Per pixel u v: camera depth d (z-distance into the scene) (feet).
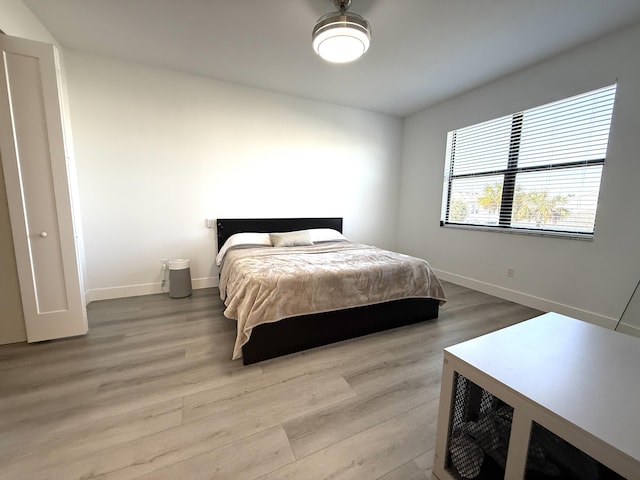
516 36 7.46
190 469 3.52
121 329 7.41
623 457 1.91
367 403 4.81
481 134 10.97
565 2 6.14
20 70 5.76
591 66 7.69
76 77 8.57
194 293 10.39
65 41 8.02
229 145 10.86
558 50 8.12
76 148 8.81
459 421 3.33
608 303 7.64
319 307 6.55
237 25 7.16
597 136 7.77
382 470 3.58
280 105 11.53
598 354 3.18
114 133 9.23
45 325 6.52
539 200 9.21
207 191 10.73
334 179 13.15
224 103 10.58
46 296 6.46
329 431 4.18
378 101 12.32
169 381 5.29
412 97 11.83
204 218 10.82
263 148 11.44
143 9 6.60
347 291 6.93
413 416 4.54
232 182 11.08
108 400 4.75
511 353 3.19
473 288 11.45
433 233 13.23
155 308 8.87
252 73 9.83
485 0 6.10
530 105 9.16
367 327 7.41
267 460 3.67
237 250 9.41
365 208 14.16
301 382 5.33
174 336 7.06
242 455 3.74
